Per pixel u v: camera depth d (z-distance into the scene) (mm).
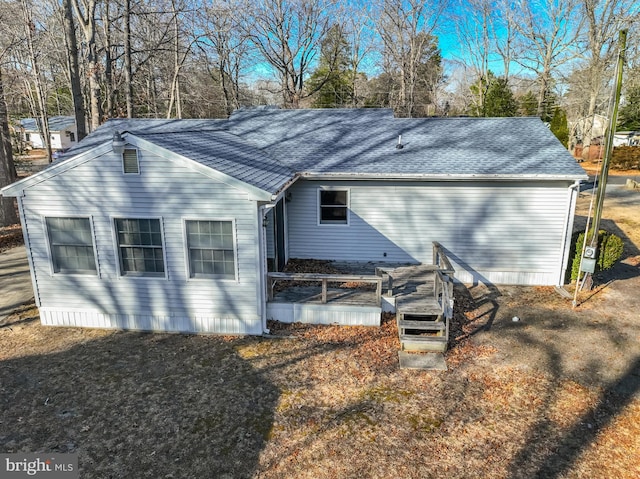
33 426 6496
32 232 9172
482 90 40094
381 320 9750
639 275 12648
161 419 6629
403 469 5582
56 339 9164
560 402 6887
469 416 6594
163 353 8562
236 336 9234
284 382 7551
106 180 8719
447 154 12305
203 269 9094
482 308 10461
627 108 43656
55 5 28047
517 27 36375
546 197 11320
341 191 12273
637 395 7051
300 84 38375
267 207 8852
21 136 44406
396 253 12453
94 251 9133
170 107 28438
